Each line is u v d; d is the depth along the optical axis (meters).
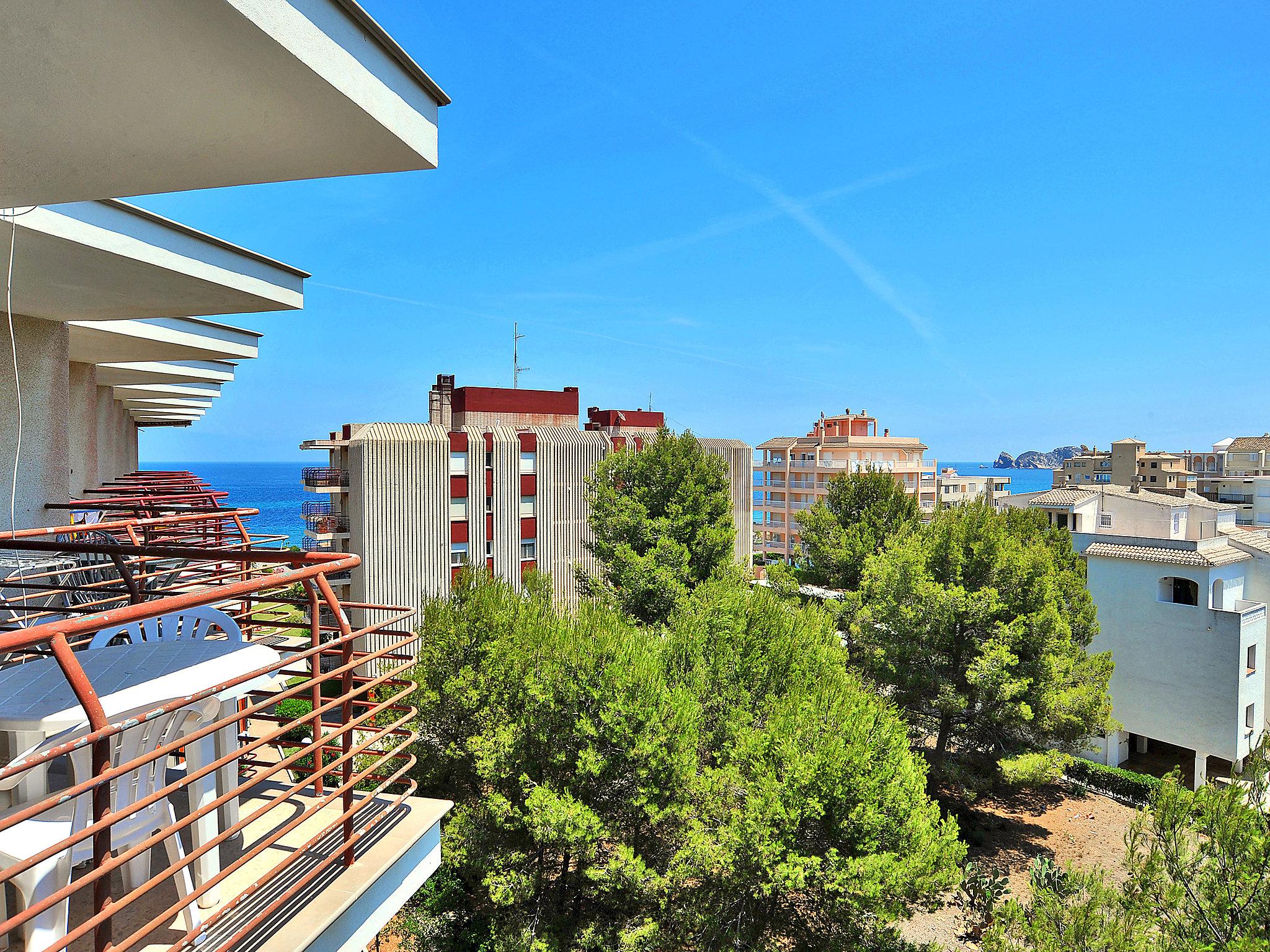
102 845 2.57
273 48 3.20
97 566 6.27
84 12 2.86
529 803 12.34
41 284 6.98
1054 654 20.84
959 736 21.97
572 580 33.19
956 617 21.06
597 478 27.05
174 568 6.58
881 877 11.16
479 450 30.86
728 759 14.58
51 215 5.51
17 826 3.11
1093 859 19.55
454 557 30.47
